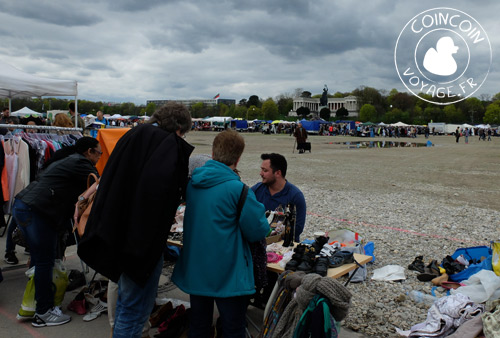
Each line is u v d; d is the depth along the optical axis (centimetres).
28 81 640
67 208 357
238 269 267
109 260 244
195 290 266
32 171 566
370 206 934
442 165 1948
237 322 275
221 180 267
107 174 251
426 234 701
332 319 242
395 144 4091
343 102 14400
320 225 757
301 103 14500
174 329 337
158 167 240
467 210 903
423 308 418
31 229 341
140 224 236
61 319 360
